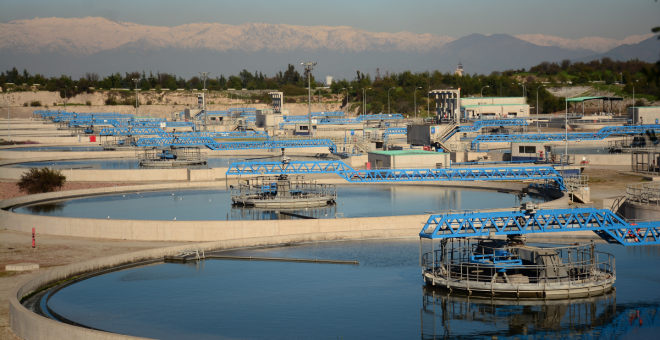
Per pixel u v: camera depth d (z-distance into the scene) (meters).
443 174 84.50
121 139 166.88
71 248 56.94
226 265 54.06
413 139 133.75
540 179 88.06
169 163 120.12
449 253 55.72
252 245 60.44
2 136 172.12
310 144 126.06
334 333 38.19
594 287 44.81
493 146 144.75
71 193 88.88
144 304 43.47
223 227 61.34
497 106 184.88
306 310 42.34
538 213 46.66
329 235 63.00
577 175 85.44
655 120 154.50
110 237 61.78
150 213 76.06
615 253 56.62
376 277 50.00
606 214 48.03
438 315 41.22
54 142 167.50
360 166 116.19
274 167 83.38
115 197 89.12
